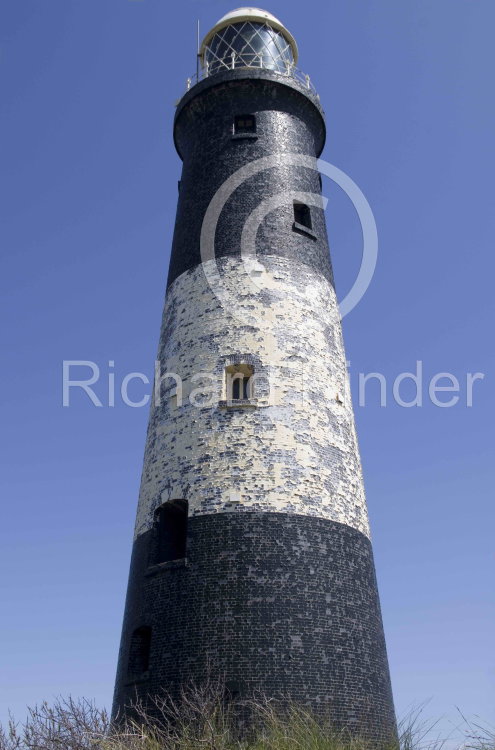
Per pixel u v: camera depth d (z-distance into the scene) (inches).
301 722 663.1
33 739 569.6
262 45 1216.8
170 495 895.7
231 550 828.0
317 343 989.2
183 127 1195.3
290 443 896.9
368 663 821.2
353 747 633.6
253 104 1133.1
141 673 820.6
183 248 1072.8
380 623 884.6
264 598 800.9
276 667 768.3
